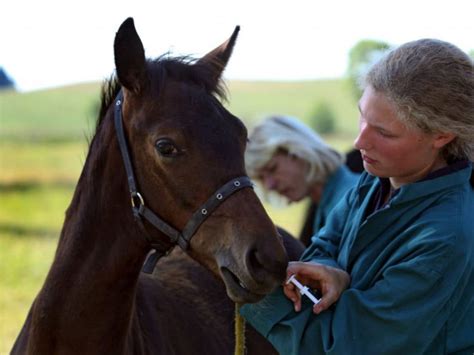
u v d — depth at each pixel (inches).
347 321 88.7
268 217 90.2
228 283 89.4
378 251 92.6
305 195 175.0
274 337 92.7
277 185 174.7
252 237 87.7
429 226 88.1
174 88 93.7
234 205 89.8
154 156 92.6
